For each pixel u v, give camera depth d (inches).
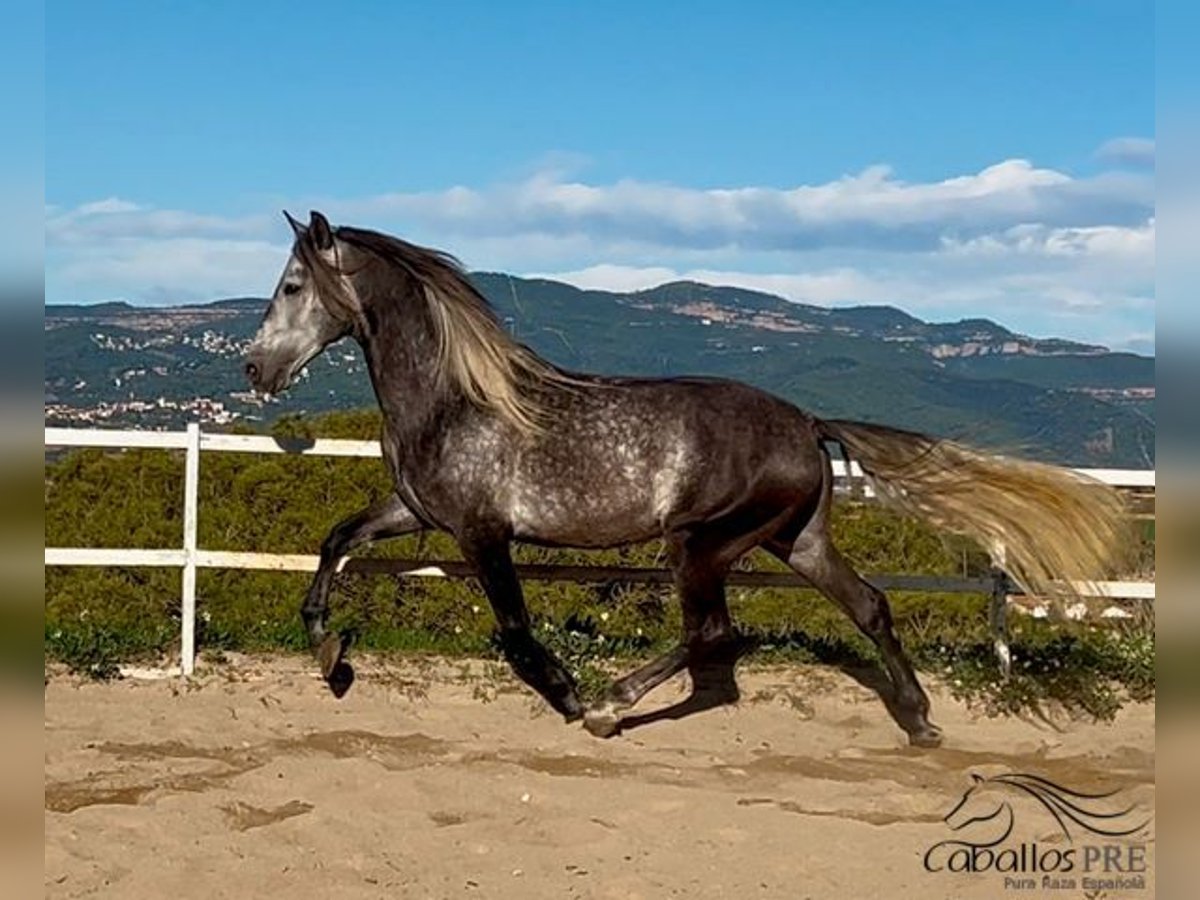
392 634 356.2
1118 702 331.6
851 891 205.8
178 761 268.8
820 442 288.8
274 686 324.2
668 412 281.4
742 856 219.9
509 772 264.1
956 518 283.0
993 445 285.4
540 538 286.7
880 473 286.7
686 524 279.9
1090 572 281.6
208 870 206.2
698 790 257.3
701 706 323.6
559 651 343.0
